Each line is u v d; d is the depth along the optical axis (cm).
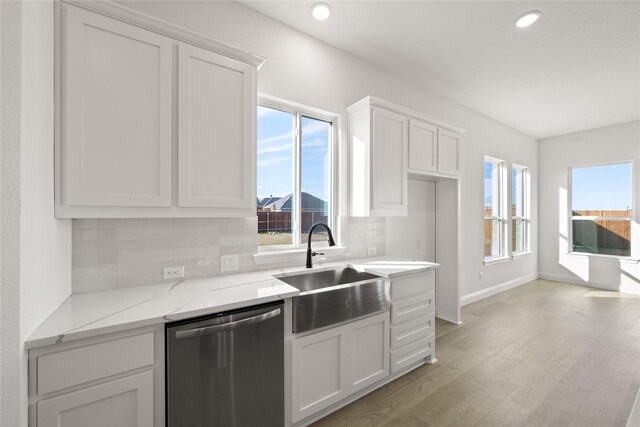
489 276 436
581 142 502
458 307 326
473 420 172
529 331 304
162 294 149
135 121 136
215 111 159
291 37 231
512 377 218
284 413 153
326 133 261
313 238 250
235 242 201
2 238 87
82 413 103
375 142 240
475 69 297
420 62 285
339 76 260
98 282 155
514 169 520
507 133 473
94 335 103
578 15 215
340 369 177
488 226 457
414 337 222
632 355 251
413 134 269
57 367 98
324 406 169
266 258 214
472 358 247
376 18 222
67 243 140
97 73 127
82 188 124
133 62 135
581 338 286
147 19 137
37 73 102
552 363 238
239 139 167
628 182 459
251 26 211
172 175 147
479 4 206
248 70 171
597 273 483
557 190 530
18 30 90
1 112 87
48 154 113
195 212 154
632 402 188
